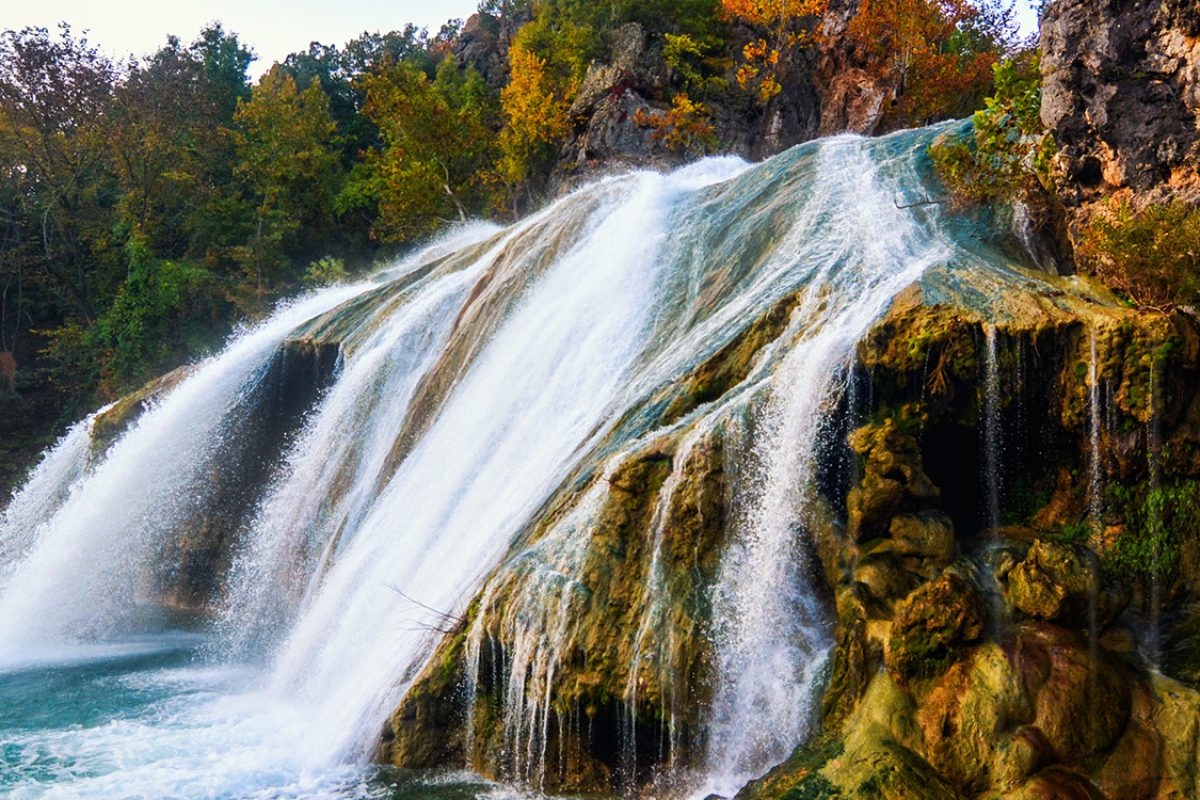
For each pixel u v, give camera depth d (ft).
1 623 66.13
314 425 69.00
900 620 28.89
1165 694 27.37
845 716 29.17
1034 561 29.50
